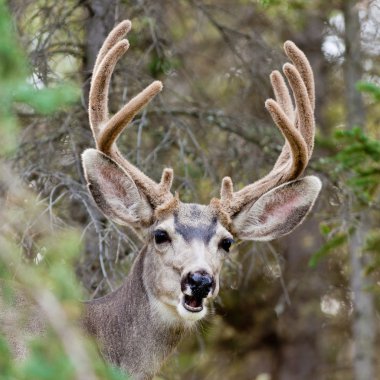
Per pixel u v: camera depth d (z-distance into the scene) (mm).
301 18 18422
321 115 20203
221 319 20094
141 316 10773
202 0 18141
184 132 15617
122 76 15016
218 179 15750
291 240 20531
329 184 15680
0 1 6910
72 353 6598
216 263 10438
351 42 18297
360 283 17500
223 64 18891
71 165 14375
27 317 9891
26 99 7270
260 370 21109
